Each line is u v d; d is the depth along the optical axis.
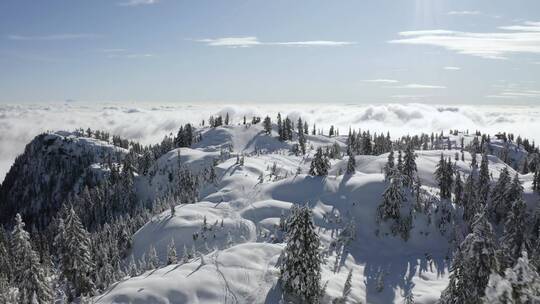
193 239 96.19
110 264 93.62
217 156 198.88
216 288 60.66
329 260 79.94
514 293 20.00
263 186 122.94
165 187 189.75
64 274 75.44
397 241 94.81
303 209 59.94
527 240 85.81
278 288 61.38
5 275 93.44
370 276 76.56
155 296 57.81
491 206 111.19
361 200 105.50
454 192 119.12
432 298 67.75
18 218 64.12
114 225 130.12
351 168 126.19
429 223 99.12
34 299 61.50
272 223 98.56
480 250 39.91
